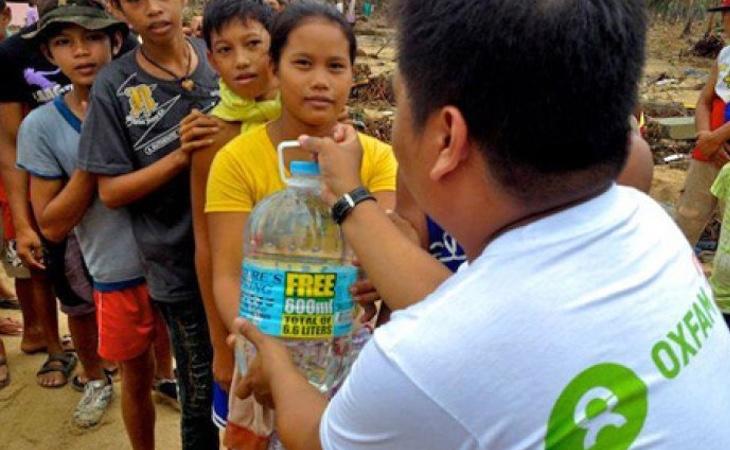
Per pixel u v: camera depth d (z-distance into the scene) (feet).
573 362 2.67
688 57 67.10
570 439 2.66
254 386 4.23
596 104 2.72
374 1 85.40
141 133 7.54
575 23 2.64
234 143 5.99
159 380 11.06
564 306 2.72
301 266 4.40
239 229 5.87
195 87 7.75
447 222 3.25
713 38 68.08
